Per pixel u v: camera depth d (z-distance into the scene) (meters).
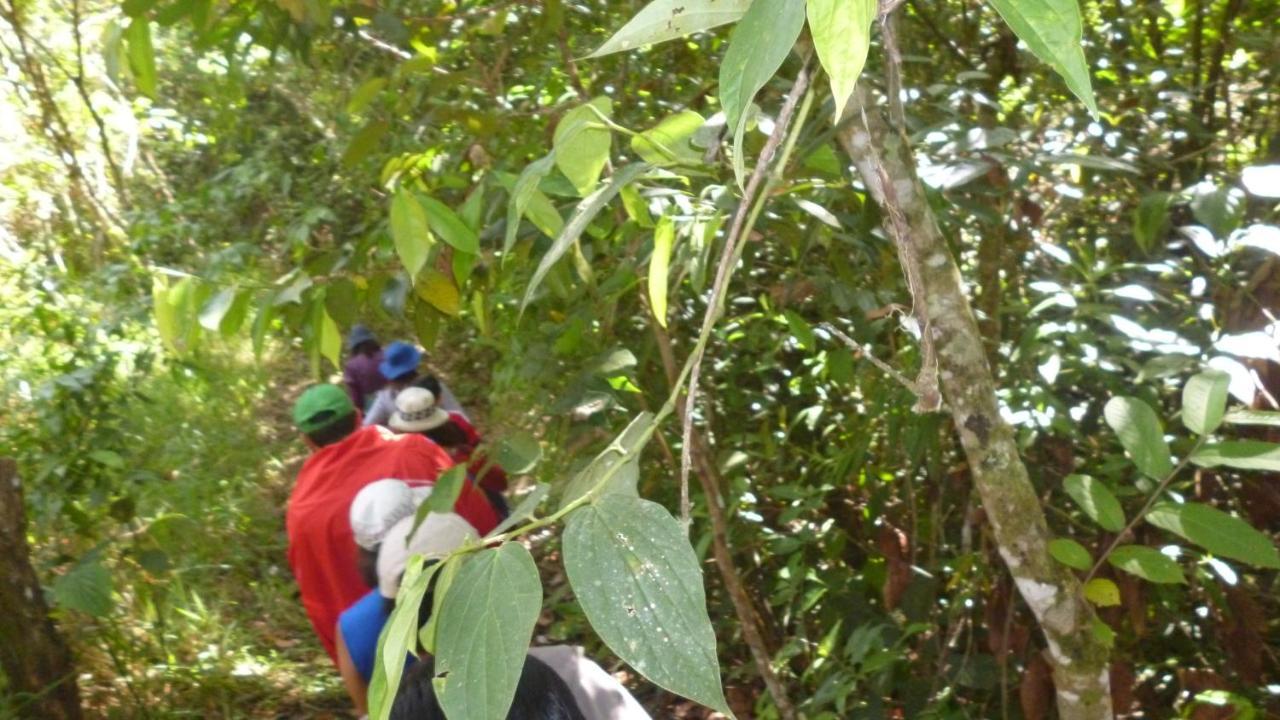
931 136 2.61
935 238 1.66
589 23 3.64
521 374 3.06
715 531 3.04
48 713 3.72
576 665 1.87
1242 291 2.52
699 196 2.27
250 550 5.69
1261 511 2.69
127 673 4.27
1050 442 2.84
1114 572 2.66
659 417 1.08
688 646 0.84
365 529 3.17
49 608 3.78
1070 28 0.66
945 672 2.93
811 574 3.16
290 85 7.06
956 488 3.09
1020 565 1.70
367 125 2.74
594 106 1.42
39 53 5.85
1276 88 3.23
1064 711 1.78
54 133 4.64
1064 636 1.73
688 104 3.12
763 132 1.88
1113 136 2.94
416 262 1.79
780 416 3.61
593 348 3.03
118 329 4.87
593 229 2.24
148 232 6.79
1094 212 3.19
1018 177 2.52
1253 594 2.83
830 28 0.69
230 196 7.16
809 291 2.77
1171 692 2.91
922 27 3.45
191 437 6.32
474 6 3.52
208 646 4.73
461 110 2.89
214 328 1.99
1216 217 2.26
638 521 0.89
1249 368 2.45
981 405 1.67
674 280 2.70
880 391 2.92
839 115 0.69
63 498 3.97
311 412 3.85
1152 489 2.54
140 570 4.69
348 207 6.75
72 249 7.00
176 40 7.60
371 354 6.04
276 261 6.70
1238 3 3.30
